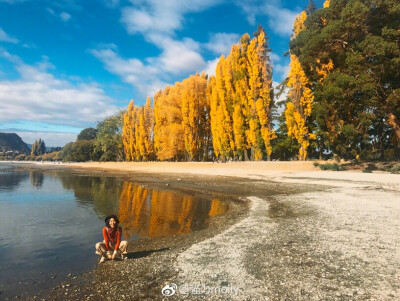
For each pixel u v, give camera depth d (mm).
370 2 25375
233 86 47781
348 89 25922
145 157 69750
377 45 23484
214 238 7129
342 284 4113
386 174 23578
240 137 43906
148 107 70188
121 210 12375
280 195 15398
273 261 5223
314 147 40500
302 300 3652
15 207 13367
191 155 53188
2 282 4707
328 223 8312
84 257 6086
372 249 5770
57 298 4059
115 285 4461
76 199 15906
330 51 29188
